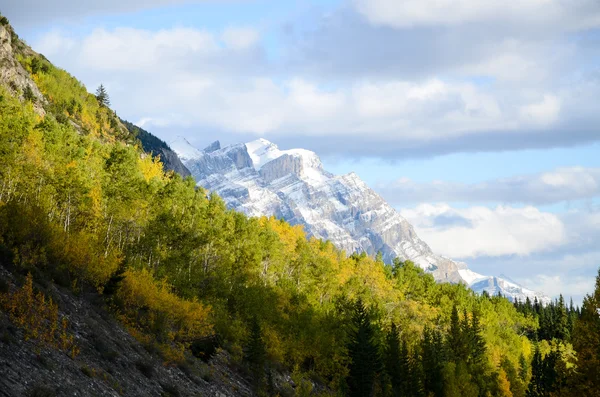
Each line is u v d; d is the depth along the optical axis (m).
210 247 91.56
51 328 33.38
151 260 76.62
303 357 79.50
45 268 44.16
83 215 73.50
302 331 80.50
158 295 54.22
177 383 42.59
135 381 36.22
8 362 26.31
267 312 80.44
